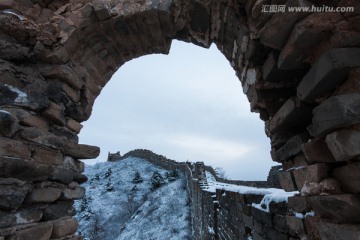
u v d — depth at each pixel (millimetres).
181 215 22875
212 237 8836
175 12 3141
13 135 2213
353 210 1385
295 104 1921
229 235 6582
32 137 2381
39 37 2746
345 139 1393
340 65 1424
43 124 2676
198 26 3314
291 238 2553
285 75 2195
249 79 2773
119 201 30047
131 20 3166
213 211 8859
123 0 3104
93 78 3625
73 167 3158
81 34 3092
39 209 2480
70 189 3066
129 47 3688
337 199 1436
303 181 1878
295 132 2277
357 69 1436
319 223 1715
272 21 1738
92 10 3012
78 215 28594
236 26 2672
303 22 1566
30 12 2996
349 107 1353
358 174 1394
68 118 3178
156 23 3244
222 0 2592
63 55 2898
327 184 1565
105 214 27922
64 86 2975
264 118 2766
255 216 4008
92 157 3434
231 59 3312
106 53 3635
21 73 2646
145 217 25109
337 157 1464
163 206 25406
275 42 1854
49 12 3141
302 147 1806
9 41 2645
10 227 2088
